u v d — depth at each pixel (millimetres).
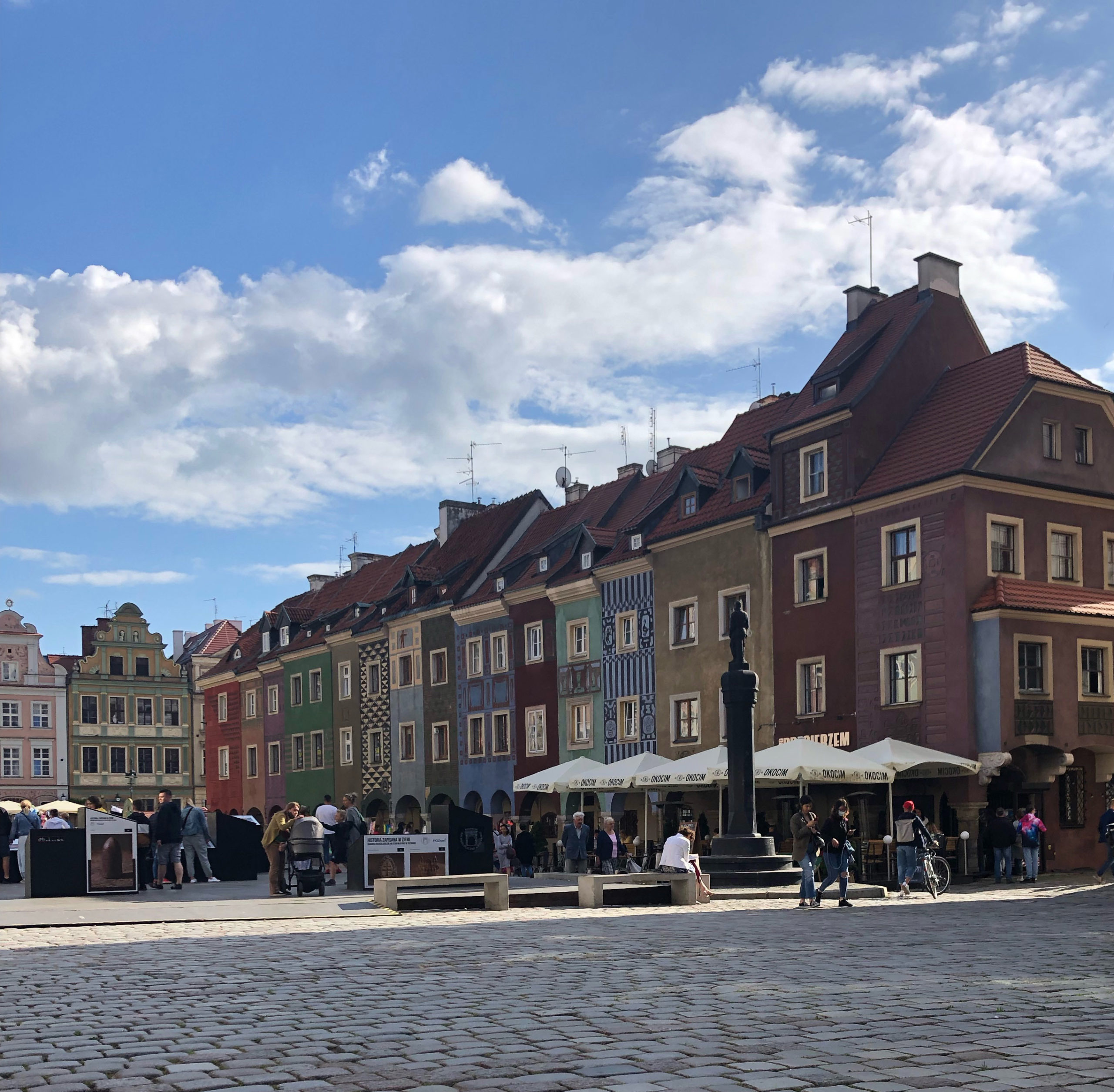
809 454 39406
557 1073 7547
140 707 82500
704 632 42719
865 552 37094
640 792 45250
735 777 27156
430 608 57531
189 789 83188
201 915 19922
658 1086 7148
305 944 15695
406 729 59938
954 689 34094
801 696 38906
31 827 30469
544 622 50781
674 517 45375
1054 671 34312
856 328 42531
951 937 16094
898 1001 10320
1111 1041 8508
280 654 71000
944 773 33594
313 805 67750
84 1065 7902
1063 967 12695
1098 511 37312
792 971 12461
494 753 53406
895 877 30297
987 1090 7039
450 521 63812
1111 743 35156
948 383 38875
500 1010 9984
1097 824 36281
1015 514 35344
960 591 34219
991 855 32969
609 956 13945
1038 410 36500
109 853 25203
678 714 43781
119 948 15414
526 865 34438
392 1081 7367
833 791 36281
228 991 11297
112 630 82188
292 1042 8680
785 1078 7332
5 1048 8547
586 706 48219
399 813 60438
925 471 35906
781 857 26641
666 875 23500
